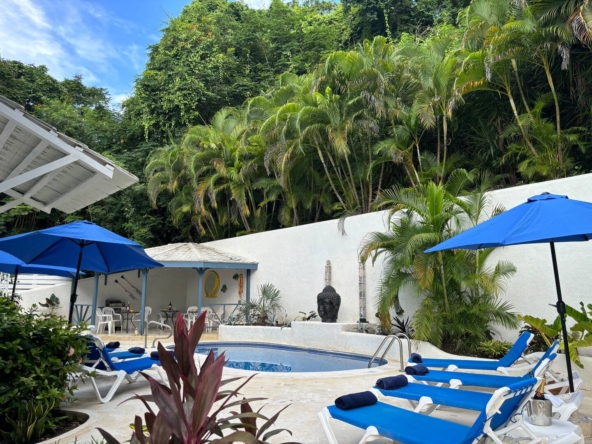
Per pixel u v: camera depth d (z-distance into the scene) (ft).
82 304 57.93
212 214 68.95
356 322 42.98
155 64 82.12
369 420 11.92
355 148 51.31
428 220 31.14
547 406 12.48
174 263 52.49
